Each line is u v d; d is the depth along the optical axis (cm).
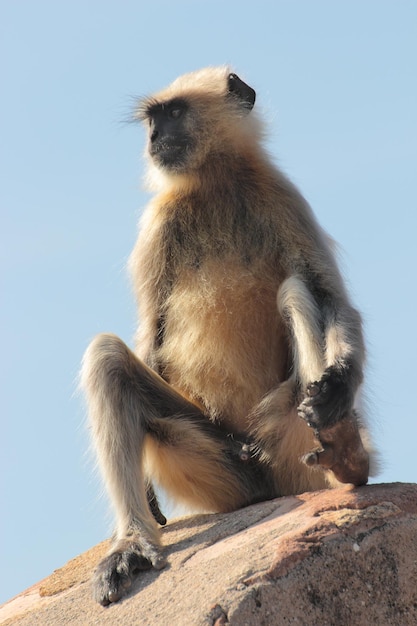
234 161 1631
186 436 1417
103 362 1388
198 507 1488
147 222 1625
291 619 1021
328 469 1221
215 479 1441
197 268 1554
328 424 1179
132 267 1612
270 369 1480
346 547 1076
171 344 1552
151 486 1464
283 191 1572
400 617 1069
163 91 1778
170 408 1462
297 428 1383
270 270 1516
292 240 1523
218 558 1128
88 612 1161
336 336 1340
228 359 1483
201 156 1642
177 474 1442
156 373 1498
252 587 1022
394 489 1176
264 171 1611
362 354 1332
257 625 1004
